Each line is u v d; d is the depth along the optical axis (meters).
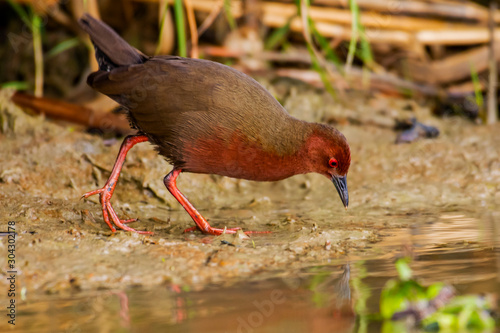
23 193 11.01
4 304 6.56
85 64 17.81
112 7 18.22
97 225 9.73
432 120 15.30
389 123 14.91
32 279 7.33
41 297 6.76
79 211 10.08
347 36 17.52
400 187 12.31
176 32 17.50
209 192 12.24
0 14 18.66
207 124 9.09
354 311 6.11
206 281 7.17
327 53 15.82
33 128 13.02
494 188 12.20
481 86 17.33
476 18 17.84
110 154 12.45
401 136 14.09
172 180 9.61
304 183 12.80
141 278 7.32
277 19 17.55
